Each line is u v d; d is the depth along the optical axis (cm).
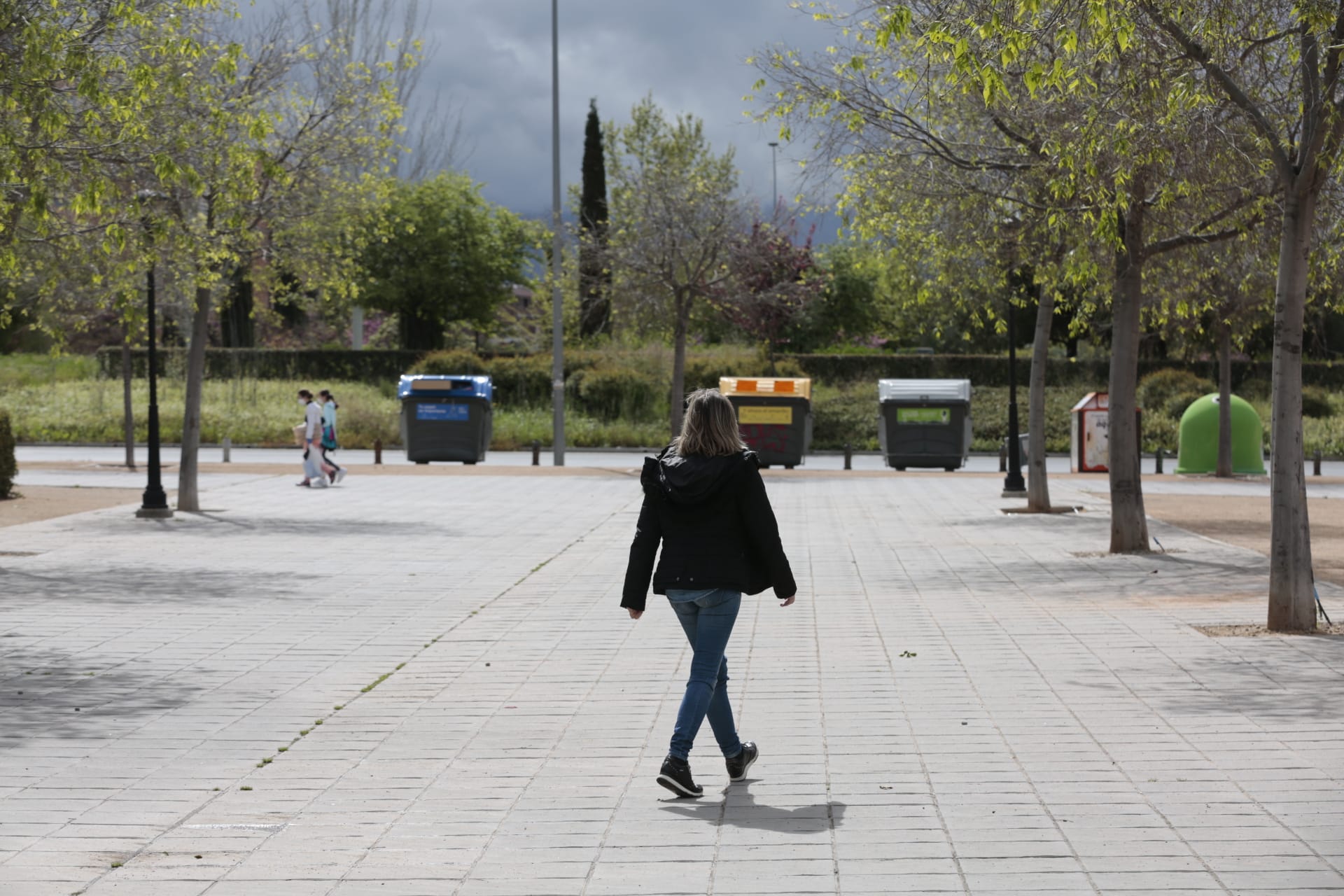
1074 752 653
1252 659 888
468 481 2852
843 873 482
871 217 1698
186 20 1548
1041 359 2152
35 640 991
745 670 880
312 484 2695
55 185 1221
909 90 1512
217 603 1182
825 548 1650
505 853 510
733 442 600
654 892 465
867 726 718
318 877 482
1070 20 986
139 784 611
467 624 1079
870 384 5059
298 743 689
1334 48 948
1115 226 1167
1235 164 1193
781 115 1591
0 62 1090
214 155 1362
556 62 3541
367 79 2078
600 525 1942
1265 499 2425
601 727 725
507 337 6594
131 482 2730
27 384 4831
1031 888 462
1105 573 1383
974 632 1018
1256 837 514
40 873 485
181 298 2380
